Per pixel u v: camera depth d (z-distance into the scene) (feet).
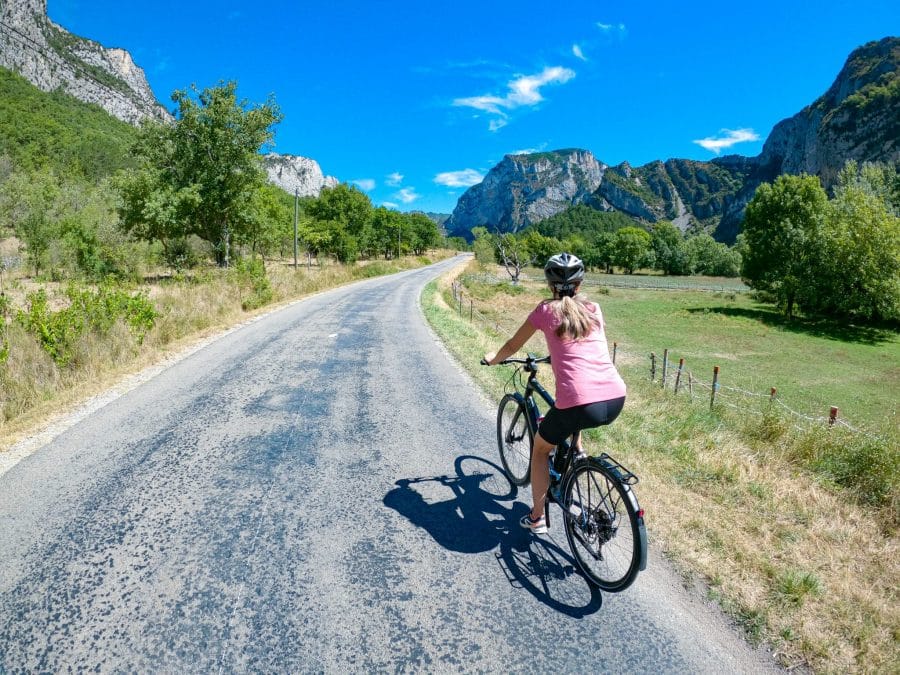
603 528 9.29
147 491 12.82
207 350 31.99
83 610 8.43
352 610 8.61
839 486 14.70
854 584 9.48
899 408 53.93
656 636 8.20
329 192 264.93
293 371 26.99
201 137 97.50
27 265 90.53
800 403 56.34
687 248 389.80
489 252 309.42
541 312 9.64
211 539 10.66
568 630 8.29
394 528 11.29
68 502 12.17
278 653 7.62
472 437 17.42
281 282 77.66
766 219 147.54
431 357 32.19
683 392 38.04
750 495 13.05
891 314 121.80
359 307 63.36
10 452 15.34
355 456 15.44
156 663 7.38
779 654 7.84
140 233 97.14
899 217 132.16
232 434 17.15
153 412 19.36
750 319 133.59
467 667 7.47
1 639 7.77
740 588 9.30
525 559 10.28
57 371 23.32
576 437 10.28
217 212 103.14
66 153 298.15
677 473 14.21
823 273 131.44
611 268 428.56
